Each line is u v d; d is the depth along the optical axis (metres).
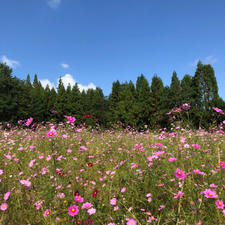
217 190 2.18
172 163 3.16
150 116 22.52
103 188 2.54
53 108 30.64
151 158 2.65
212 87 22.22
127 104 26.08
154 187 2.46
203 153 3.68
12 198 2.33
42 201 2.22
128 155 4.00
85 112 30.77
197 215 1.77
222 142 4.59
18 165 3.47
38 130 8.02
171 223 1.84
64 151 4.32
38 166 3.24
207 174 2.73
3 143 4.97
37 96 30.97
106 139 6.51
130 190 2.49
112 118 27.67
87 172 3.22
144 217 2.04
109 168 3.43
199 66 23.03
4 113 21.66
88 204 1.95
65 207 2.19
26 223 1.99
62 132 6.48
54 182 2.52
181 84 25.97
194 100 22.05
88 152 4.41
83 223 1.85
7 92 23.25
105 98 41.78
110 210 2.09
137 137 6.97
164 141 5.08
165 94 27.58
